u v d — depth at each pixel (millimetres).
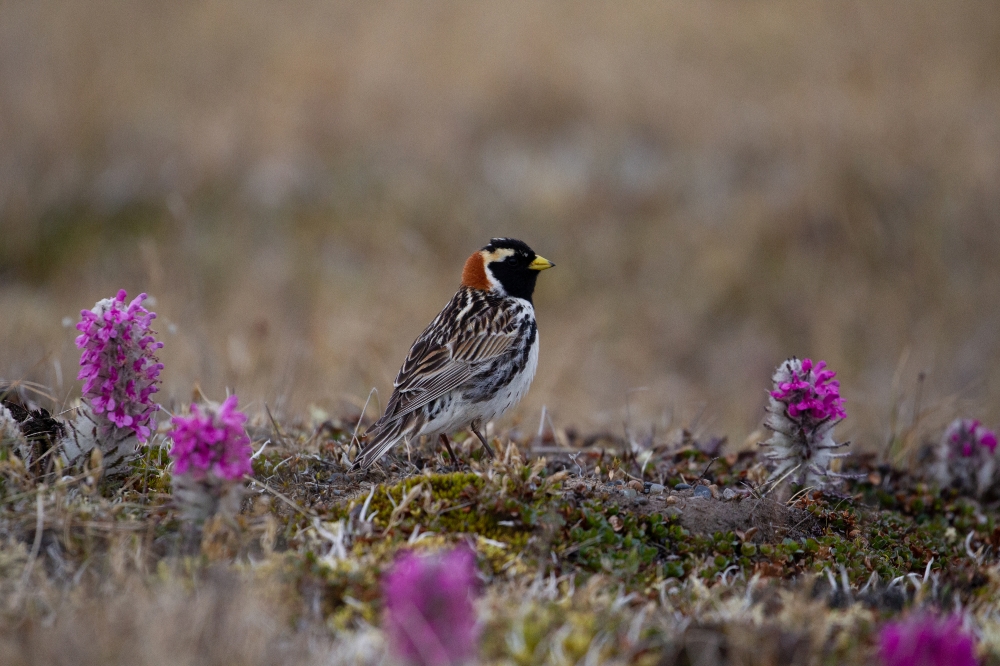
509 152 21469
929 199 19141
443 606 4738
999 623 5922
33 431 7324
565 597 5797
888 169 19594
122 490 6891
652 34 26406
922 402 13172
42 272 17828
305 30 25297
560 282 18000
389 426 8344
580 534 6699
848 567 6961
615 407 13047
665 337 16875
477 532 6625
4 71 21562
